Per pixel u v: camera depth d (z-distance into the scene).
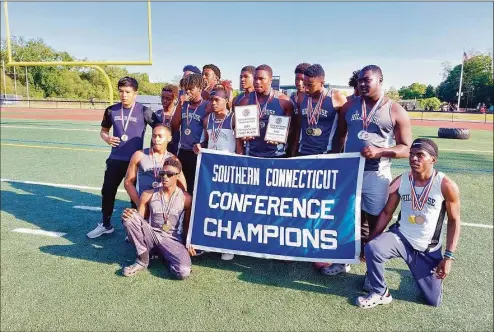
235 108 3.71
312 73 3.52
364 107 3.28
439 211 2.90
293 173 3.51
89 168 7.92
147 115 4.26
